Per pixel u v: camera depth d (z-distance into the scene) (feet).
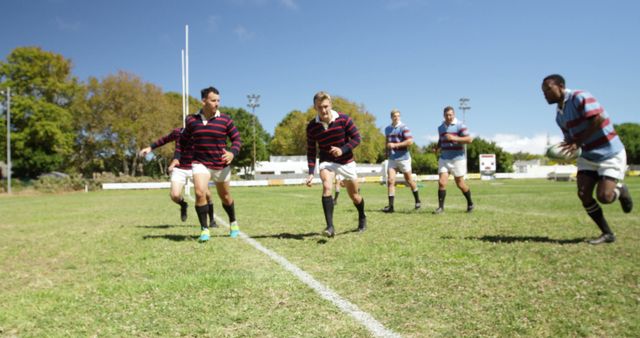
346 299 9.25
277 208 34.27
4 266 13.67
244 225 23.29
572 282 9.98
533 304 8.56
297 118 192.85
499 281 10.25
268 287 10.27
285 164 186.29
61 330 7.88
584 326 7.35
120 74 142.20
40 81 138.92
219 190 18.37
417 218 24.13
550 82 14.12
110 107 144.05
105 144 147.23
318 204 38.40
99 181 116.16
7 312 8.87
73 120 144.87
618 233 16.83
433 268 11.68
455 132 26.21
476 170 222.07
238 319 8.18
